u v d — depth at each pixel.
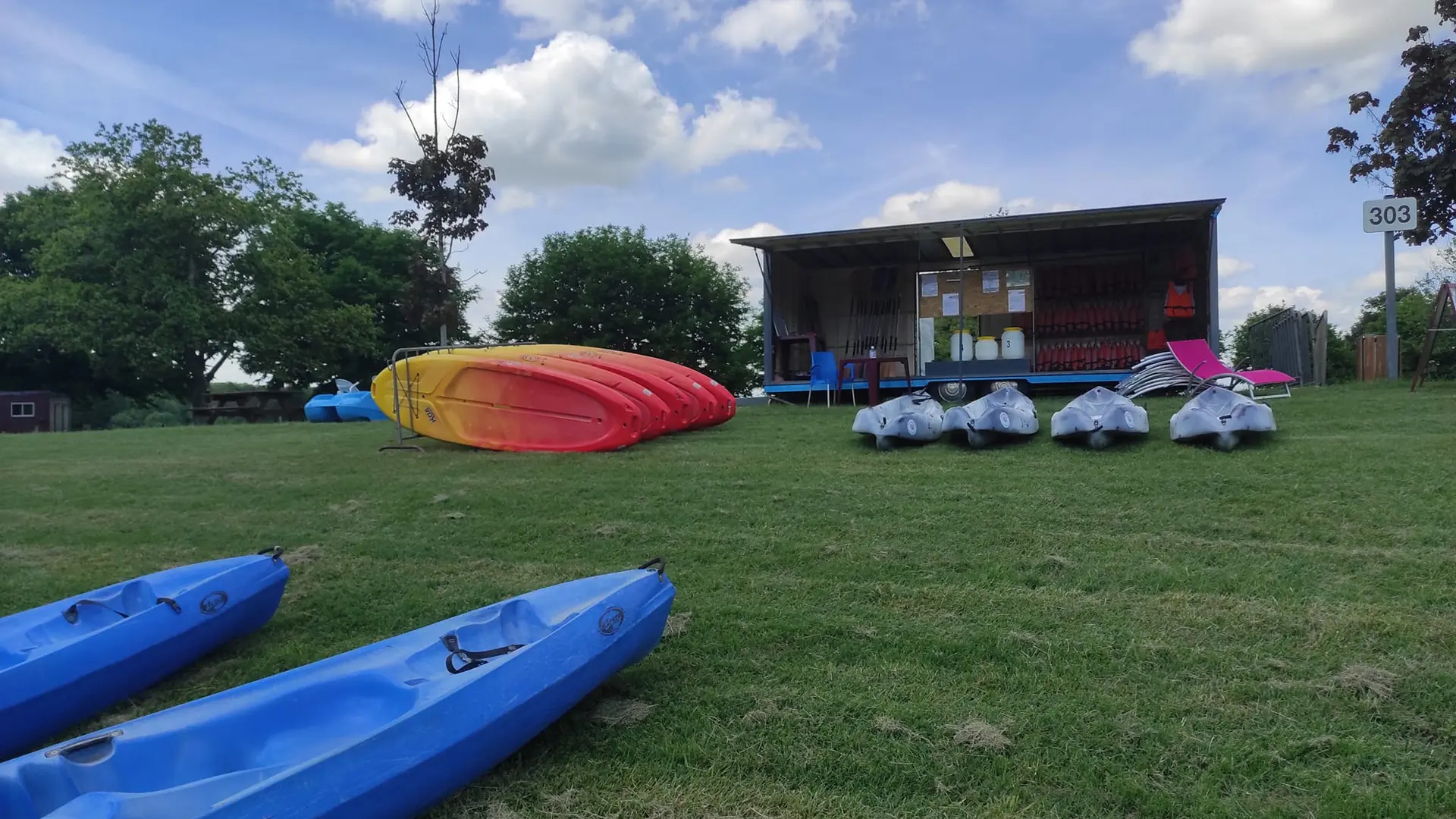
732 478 7.30
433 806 2.73
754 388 38.28
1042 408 11.33
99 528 6.93
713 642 4.08
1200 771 2.86
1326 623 3.88
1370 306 33.78
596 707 3.46
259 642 4.48
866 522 5.82
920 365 16.34
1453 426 7.53
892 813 2.72
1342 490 5.73
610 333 34.75
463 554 5.77
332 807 2.28
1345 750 2.92
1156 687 3.42
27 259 37.97
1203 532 5.22
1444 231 13.42
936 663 3.76
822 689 3.55
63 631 3.84
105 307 29.98
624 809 2.79
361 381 40.19
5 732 3.23
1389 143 13.16
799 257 17.62
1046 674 3.58
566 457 8.69
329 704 2.91
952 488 6.53
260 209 33.75
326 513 6.97
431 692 2.76
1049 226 14.48
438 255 17.67
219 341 32.91
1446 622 3.82
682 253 37.00
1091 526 5.46
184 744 2.57
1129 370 13.66
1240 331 26.30
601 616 3.17
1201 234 15.03
